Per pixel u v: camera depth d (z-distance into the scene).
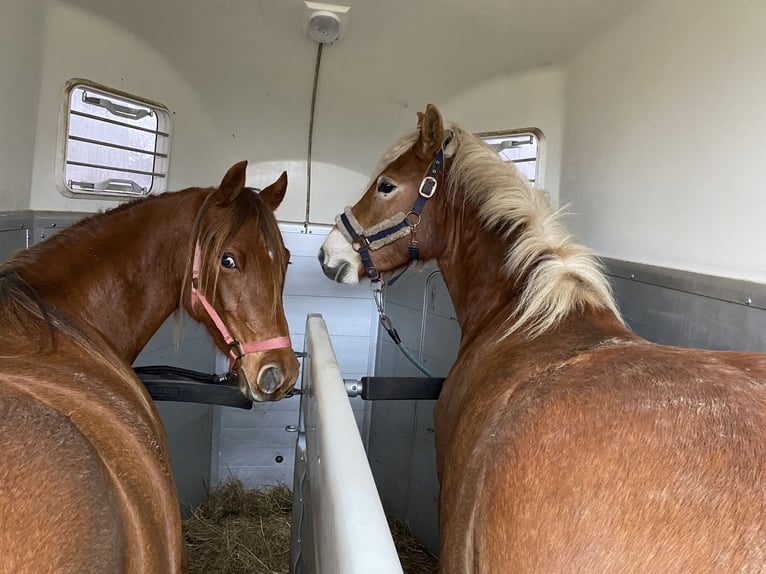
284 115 2.55
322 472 0.64
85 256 0.99
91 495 0.48
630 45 1.65
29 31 1.60
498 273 1.18
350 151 2.68
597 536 0.53
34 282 0.90
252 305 1.07
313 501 0.80
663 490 0.52
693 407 0.57
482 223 1.22
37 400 0.57
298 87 2.45
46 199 1.75
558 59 2.05
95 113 1.93
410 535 2.45
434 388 1.40
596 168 1.81
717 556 0.48
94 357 0.83
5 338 0.73
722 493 0.50
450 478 0.89
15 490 0.45
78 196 1.87
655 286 1.41
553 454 0.59
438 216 1.32
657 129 1.50
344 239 1.40
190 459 2.42
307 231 2.63
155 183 2.26
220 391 1.33
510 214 1.15
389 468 2.65
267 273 1.08
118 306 1.02
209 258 1.05
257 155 2.63
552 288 0.97
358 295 2.71
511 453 0.63
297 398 2.70
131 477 0.60
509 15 1.91
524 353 0.88
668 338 1.35
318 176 2.70
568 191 2.00
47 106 1.71
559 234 1.09
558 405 0.63
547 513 0.57
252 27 2.11
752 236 1.16
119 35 1.93
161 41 2.08
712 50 1.30
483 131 2.36
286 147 2.64
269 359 1.08
